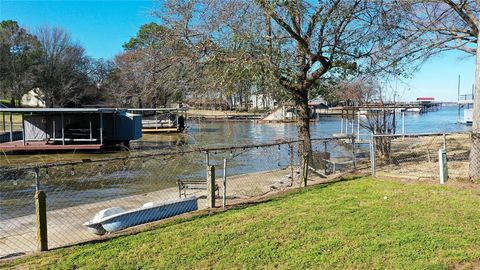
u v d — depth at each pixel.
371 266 4.84
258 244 5.65
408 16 14.38
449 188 9.02
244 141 35.56
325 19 11.86
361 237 5.81
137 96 19.08
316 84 14.69
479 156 10.22
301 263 4.99
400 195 8.41
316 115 72.31
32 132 32.38
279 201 8.29
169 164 19.94
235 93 13.94
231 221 6.82
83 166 19.73
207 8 12.54
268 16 11.72
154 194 12.13
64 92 65.12
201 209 8.05
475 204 7.51
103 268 4.97
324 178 11.84
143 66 14.95
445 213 6.95
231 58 12.30
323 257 5.14
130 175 16.97
